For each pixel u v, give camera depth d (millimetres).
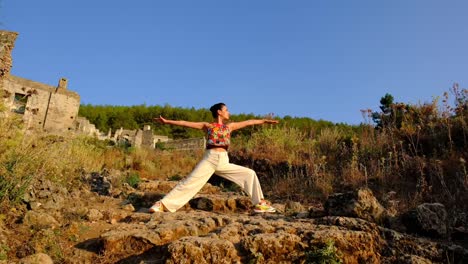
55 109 32375
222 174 5234
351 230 3900
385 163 7879
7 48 11148
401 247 3822
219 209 5871
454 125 8117
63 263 3477
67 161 6668
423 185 5996
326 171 8305
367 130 10094
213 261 3355
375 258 3658
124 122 53438
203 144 27344
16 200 4336
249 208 5891
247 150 10641
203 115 59031
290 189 7711
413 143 7945
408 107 9867
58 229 4020
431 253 3725
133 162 13688
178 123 5141
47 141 6270
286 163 9047
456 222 4465
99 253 3656
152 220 4512
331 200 4797
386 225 4383
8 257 3381
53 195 4934
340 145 9625
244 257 3477
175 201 5016
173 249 3332
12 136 5133
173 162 15172
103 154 14117
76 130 32656
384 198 5949
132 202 6207
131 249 3688
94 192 6641
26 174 4797
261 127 12734
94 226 4379
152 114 57062
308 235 3740
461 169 6277
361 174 7500
